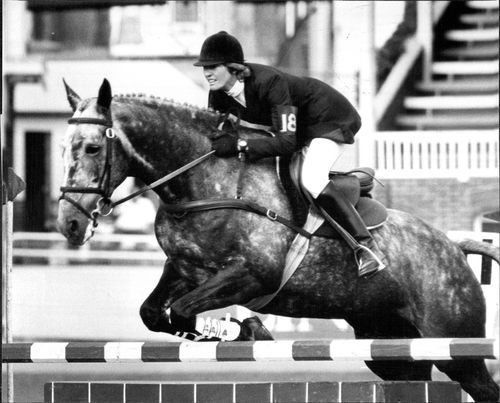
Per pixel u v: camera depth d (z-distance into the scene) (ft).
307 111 30.35
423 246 32.19
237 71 29.32
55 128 90.84
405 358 26.84
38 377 52.06
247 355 27.25
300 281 30.07
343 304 30.86
